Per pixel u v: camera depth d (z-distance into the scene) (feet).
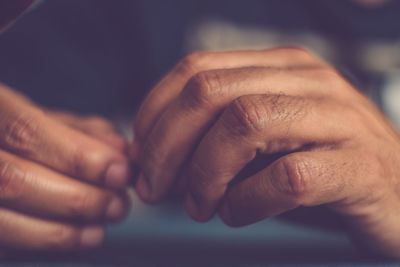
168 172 1.23
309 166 1.15
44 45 2.32
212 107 1.20
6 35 2.19
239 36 2.90
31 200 1.24
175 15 2.87
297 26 2.93
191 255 1.21
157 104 1.26
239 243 1.36
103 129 1.48
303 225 1.31
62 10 2.46
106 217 1.30
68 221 1.27
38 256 1.25
